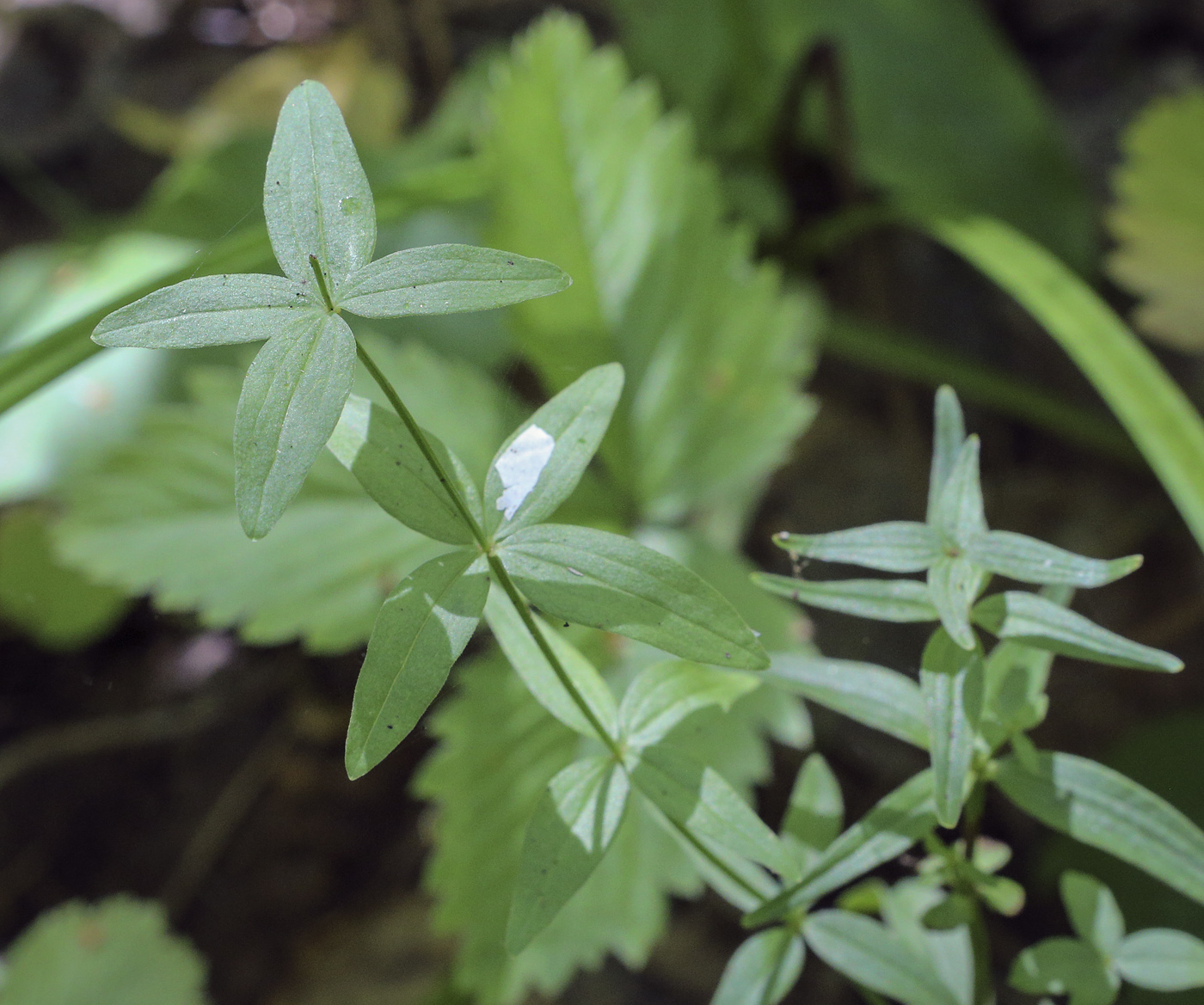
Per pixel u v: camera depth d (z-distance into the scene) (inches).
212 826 30.0
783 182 34.0
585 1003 25.9
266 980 27.9
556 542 12.9
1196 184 28.0
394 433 13.1
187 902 29.0
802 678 14.0
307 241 12.6
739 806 13.4
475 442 21.5
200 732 31.3
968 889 14.1
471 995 21.9
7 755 30.6
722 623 12.8
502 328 26.9
